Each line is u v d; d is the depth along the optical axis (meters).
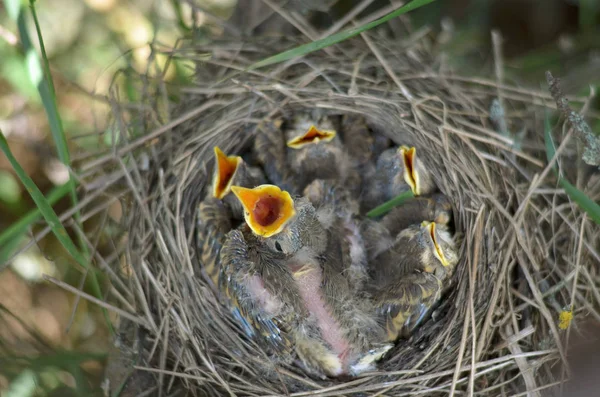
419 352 1.27
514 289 1.27
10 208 1.32
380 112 1.29
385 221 1.29
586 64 1.33
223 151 1.30
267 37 1.30
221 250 1.26
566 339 1.25
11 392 1.27
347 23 1.33
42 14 1.33
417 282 1.26
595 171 1.29
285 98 1.29
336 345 1.26
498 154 1.28
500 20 1.36
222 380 1.25
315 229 1.26
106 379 1.27
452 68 1.30
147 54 1.34
